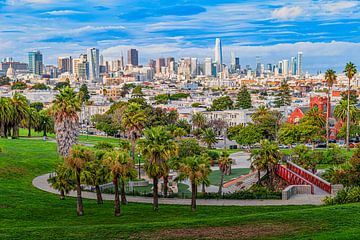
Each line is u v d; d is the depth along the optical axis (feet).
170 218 211.00
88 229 175.94
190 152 380.37
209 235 166.50
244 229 171.73
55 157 407.64
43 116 593.01
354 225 169.17
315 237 156.87
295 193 268.82
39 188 296.51
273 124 585.22
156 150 220.43
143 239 164.35
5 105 490.08
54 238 166.30
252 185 312.91
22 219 209.46
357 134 593.83
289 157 397.80
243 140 563.89
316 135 524.93
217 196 262.67
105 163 216.33
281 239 158.71
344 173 262.06
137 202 256.32
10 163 354.54
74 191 287.07
